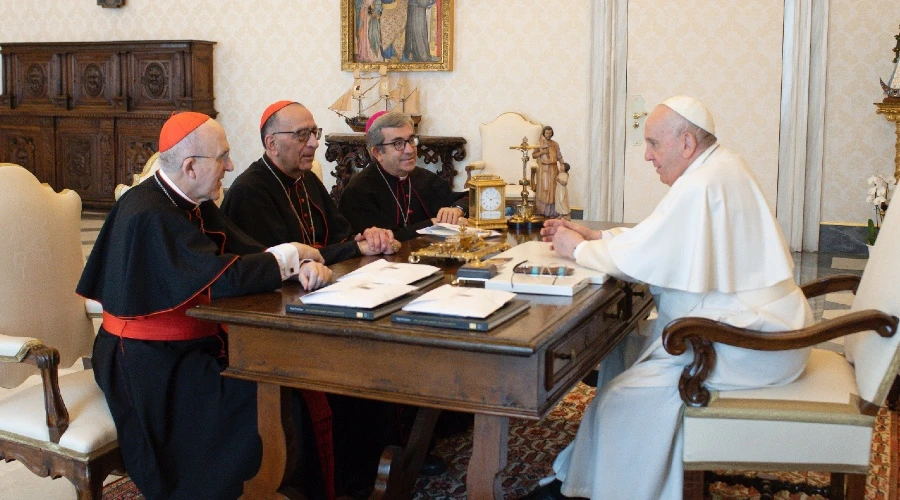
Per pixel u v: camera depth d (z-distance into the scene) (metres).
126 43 9.95
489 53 8.99
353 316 2.30
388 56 9.35
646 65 8.42
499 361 2.16
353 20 9.41
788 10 7.87
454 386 2.21
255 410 2.80
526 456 3.65
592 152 8.69
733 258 2.74
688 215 2.70
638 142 8.57
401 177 4.45
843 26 7.74
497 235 3.80
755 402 2.58
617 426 2.69
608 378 3.39
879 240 2.86
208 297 2.89
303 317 2.34
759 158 8.14
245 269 2.66
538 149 4.14
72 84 10.39
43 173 10.62
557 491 2.91
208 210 3.15
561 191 4.18
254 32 9.95
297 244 2.91
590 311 2.49
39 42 10.54
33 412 2.72
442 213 4.11
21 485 3.36
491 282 2.63
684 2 8.20
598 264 2.80
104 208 10.48
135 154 10.14
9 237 2.99
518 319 2.29
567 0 8.59
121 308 2.74
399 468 2.74
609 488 2.70
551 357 2.22
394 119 4.31
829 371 2.82
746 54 8.06
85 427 2.68
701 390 2.59
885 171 7.80
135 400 2.78
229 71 10.10
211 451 2.81
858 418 2.52
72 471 2.66
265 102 10.01
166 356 2.85
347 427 3.33
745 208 2.74
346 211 4.32
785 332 2.55
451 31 9.06
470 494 2.25
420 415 2.84
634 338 3.32
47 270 3.13
